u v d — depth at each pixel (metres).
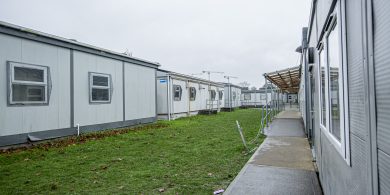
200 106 19.94
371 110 1.15
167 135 8.70
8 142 6.27
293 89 25.94
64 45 7.86
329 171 2.60
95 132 8.81
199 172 4.32
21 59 6.63
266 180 3.57
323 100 3.10
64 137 7.84
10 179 4.08
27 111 6.74
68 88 8.03
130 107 11.02
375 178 1.12
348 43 1.61
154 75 12.95
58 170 4.57
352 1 1.47
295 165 4.29
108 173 4.34
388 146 0.96
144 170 4.50
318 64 3.29
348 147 1.65
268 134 7.80
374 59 1.10
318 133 3.73
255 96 32.44
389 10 0.92
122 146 6.77
